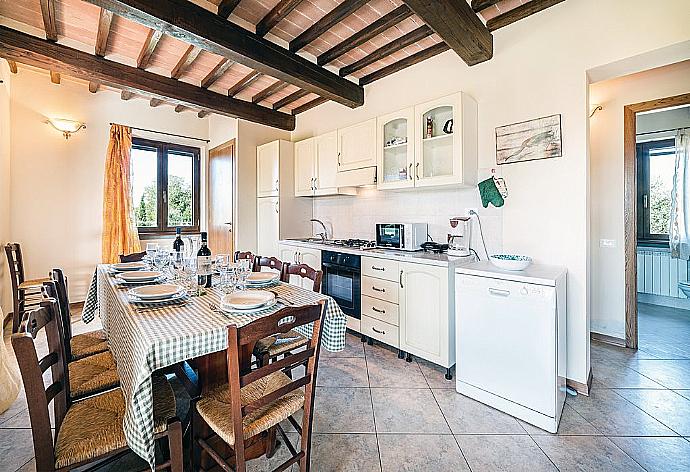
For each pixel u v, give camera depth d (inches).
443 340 98.2
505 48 102.7
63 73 118.6
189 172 205.6
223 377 64.0
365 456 65.6
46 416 41.1
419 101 127.4
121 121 173.9
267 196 179.2
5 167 138.4
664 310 170.7
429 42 116.8
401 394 89.4
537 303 74.4
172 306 62.6
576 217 89.0
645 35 78.4
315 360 54.1
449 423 76.6
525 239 99.1
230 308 58.8
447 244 119.2
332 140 152.2
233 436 46.7
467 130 106.2
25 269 148.9
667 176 180.1
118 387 62.0
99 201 167.9
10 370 87.1
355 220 161.2
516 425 75.8
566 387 90.1
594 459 64.6
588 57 86.8
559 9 91.8
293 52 118.1
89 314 98.9
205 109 156.8
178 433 49.6
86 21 105.5
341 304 134.2
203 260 80.5
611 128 127.0
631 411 80.4
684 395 87.7
